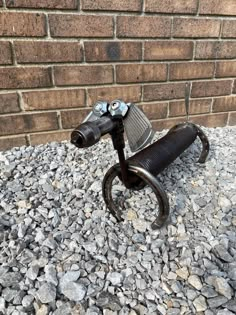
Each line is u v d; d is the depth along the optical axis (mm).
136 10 653
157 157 477
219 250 423
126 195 547
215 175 624
